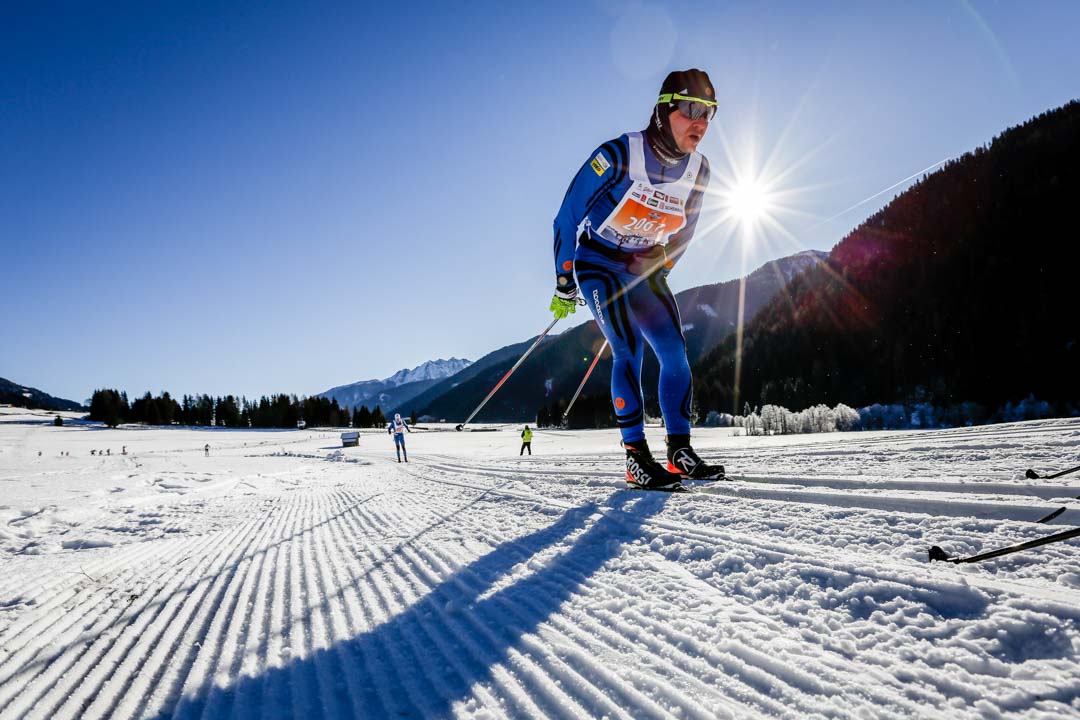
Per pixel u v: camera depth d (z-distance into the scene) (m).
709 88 3.08
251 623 2.00
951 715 0.95
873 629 1.31
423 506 4.68
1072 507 1.79
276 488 10.15
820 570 1.67
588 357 4.11
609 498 3.35
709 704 1.10
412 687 1.36
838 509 2.33
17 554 4.24
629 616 1.61
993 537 1.76
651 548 2.23
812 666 1.19
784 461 4.66
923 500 2.24
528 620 1.69
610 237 3.52
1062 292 62.09
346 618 1.95
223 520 5.51
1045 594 1.27
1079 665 1.03
